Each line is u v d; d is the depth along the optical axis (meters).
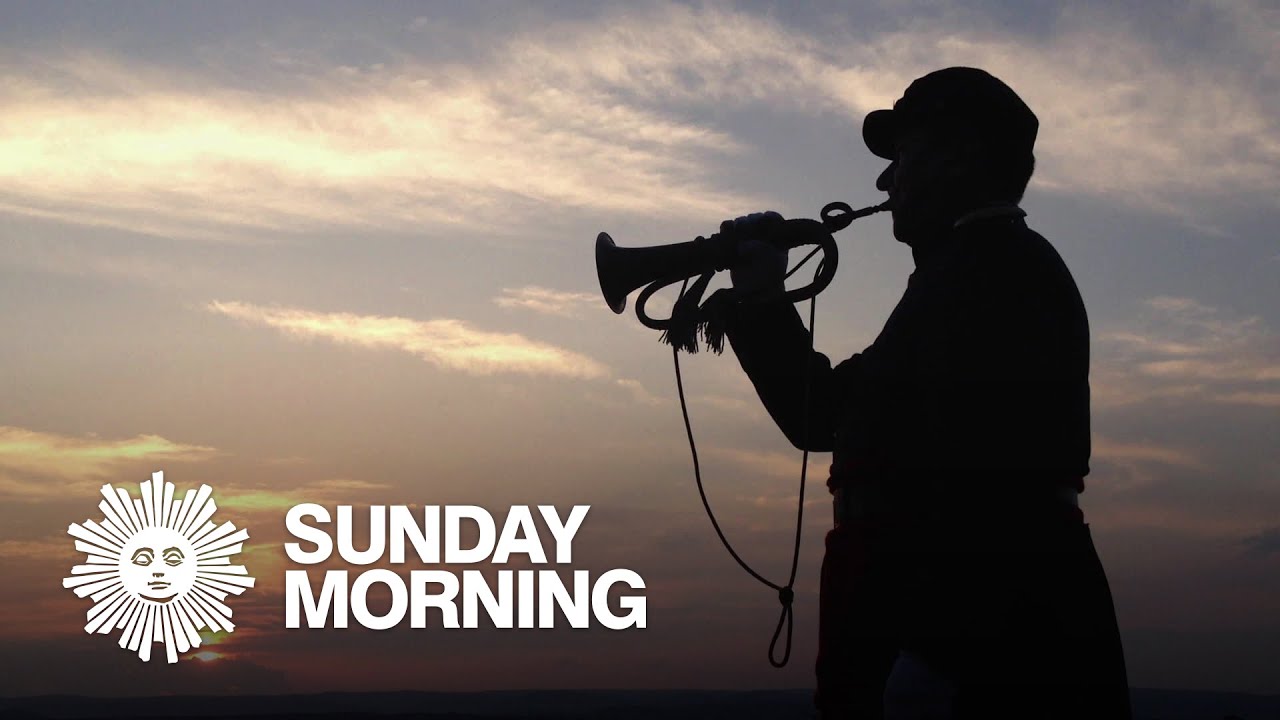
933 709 2.22
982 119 2.54
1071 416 2.31
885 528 2.37
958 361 2.33
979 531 2.25
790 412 2.91
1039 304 2.35
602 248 3.35
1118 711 2.23
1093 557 2.29
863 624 2.36
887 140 2.73
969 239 2.46
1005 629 2.20
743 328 2.97
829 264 3.00
